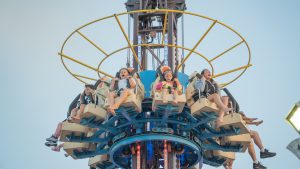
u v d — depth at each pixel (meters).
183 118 29.45
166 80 27.28
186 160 31.36
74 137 30.30
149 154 29.70
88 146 31.69
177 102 26.81
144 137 28.78
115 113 28.03
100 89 29.19
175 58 32.38
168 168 28.94
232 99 29.67
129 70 28.12
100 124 29.19
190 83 28.72
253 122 30.14
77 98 29.86
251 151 31.25
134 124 29.09
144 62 32.38
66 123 29.97
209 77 28.69
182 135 29.27
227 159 32.69
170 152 29.28
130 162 31.02
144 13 33.34
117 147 29.56
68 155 32.38
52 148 31.27
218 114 28.00
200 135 30.28
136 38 32.47
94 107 28.39
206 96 28.05
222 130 29.70
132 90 27.52
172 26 32.25
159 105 27.06
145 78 29.56
